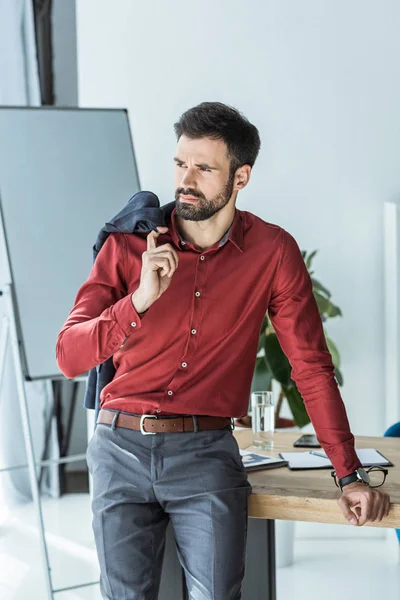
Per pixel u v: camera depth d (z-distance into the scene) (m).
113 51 4.27
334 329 4.17
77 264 3.67
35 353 3.47
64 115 3.85
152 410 1.92
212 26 4.17
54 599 3.40
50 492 4.71
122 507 1.88
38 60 4.72
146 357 1.95
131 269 1.97
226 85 4.18
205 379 1.96
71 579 3.62
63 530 4.25
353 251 4.14
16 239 3.59
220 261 1.97
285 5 4.11
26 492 4.66
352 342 4.16
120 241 1.98
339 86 4.10
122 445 1.92
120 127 3.93
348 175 4.12
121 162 3.89
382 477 2.11
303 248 4.18
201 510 1.86
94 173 3.82
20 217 3.63
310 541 4.14
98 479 1.92
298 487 2.02
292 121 4.14
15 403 4.62
